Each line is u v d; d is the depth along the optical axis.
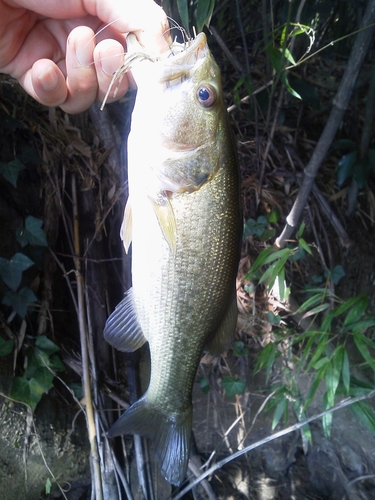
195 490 0.45
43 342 0.39
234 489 0.47
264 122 0.47
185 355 0.26
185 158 0.23
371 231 0.49
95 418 0.40
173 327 0.25
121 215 0.44
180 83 0.22
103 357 0.43
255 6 0.49
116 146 0.43
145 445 0.43
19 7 0.25
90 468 0.40
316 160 0.38
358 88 0.49
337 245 0.48
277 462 0.48
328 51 0.54
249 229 0.45
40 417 0.39
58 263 0.41
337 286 0.48
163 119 0.22
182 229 0.23
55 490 0.39
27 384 0.38
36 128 0.41
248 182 0.46
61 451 0.39
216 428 0.47
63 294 0.43
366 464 0.46
